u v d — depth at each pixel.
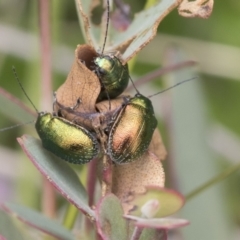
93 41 0.15
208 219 0.18
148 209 0.13
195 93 0.19
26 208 0.15
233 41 0.26
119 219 0.13
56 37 0.22
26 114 0.17
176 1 0.14
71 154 0.14
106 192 0.14
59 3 0.22
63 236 0.15
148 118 0.14
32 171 0.20
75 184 0.14
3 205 0.15
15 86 0.25
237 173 0.22
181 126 0.19
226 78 0.25
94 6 0.15
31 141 0.14
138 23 0.15
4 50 0.23
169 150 0.18
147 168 0.14
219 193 0.18
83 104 0.14
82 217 0.16
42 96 0.18
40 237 0.16
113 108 0.14
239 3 0.26
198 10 0.14
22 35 0.23
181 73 0.19
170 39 0.24
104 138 0.14
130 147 0.14
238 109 0.26
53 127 0.14
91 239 0.16
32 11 0.22
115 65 0.14
